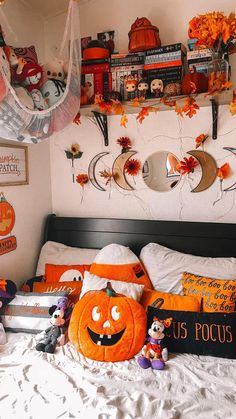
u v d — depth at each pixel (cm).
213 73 161
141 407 116
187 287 167
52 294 174
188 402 117
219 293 157
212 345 144
